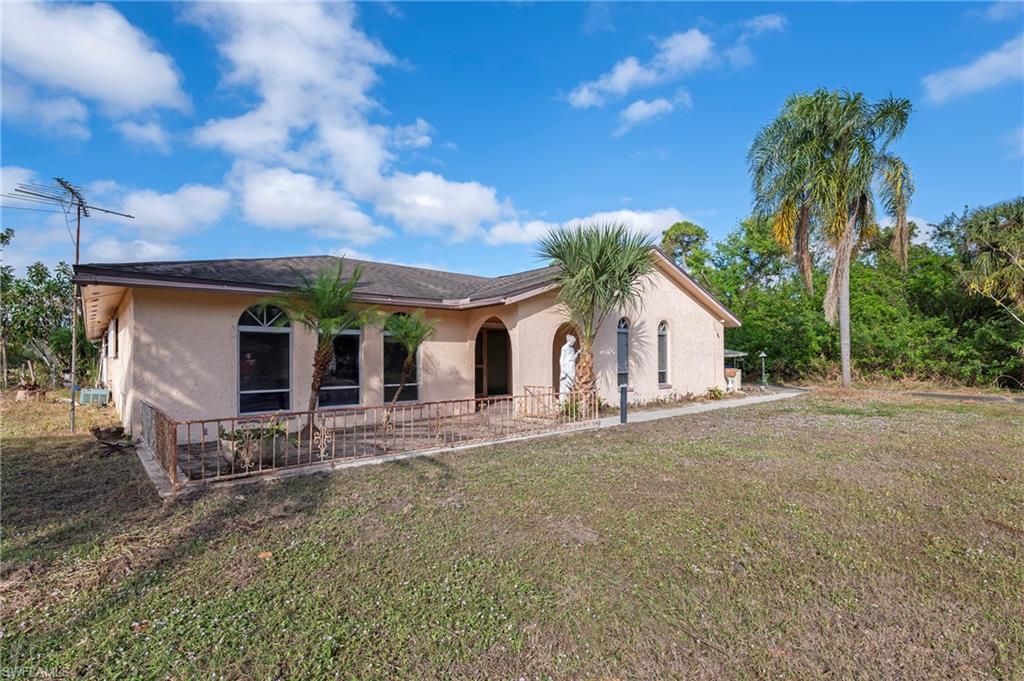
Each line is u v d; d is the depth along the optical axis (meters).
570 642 3.04
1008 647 2.99
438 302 12.50
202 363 9.64
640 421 12.20
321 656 2.88
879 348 21.52
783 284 26.59
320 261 13.80
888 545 4.52
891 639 3.08
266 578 3.85
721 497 5.89
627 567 4.05
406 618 3.29
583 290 12.05
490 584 3.76
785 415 12.99
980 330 19.55
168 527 4.95
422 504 5.64
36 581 3.81
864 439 9.48
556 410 12.26
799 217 18.03
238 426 9.90
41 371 21.97
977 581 3.83
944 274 21.17
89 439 9.58
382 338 12.01
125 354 10.37
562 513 5.34
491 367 16.38
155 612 3.36
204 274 9.41
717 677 2.72
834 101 16.39
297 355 10.77
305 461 7.57
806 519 5.17
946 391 18.77
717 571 3.99
